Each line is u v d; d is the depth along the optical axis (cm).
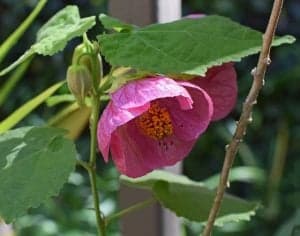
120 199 101
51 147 83
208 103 83
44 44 83
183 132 84
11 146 83
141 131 85
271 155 218
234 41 82
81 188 202
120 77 82
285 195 210
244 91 230
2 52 97
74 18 86
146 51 81
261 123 238
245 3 251
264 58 79
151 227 100
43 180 81
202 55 81
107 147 81
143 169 85
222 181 81
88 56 84
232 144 81
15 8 248
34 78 244
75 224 190
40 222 188
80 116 97
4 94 105
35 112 216
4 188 81
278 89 241
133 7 97
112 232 166
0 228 111
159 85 80
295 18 251
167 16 99
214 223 86
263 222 194
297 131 234
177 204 89
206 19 83
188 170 229
